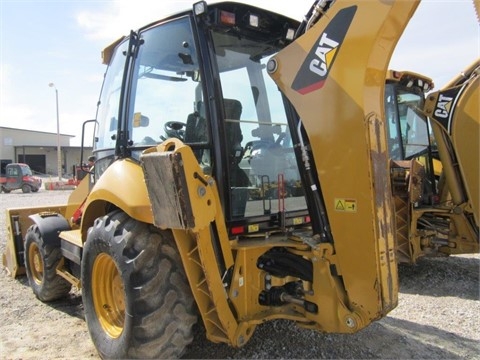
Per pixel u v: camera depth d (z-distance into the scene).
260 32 2.99
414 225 5.29
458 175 5.13
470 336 3.52
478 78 4.60
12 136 42.47
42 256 4.32
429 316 3.97
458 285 5.00
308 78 2.55
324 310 2.67
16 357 3.23
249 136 3.01
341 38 2.40
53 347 3.40
